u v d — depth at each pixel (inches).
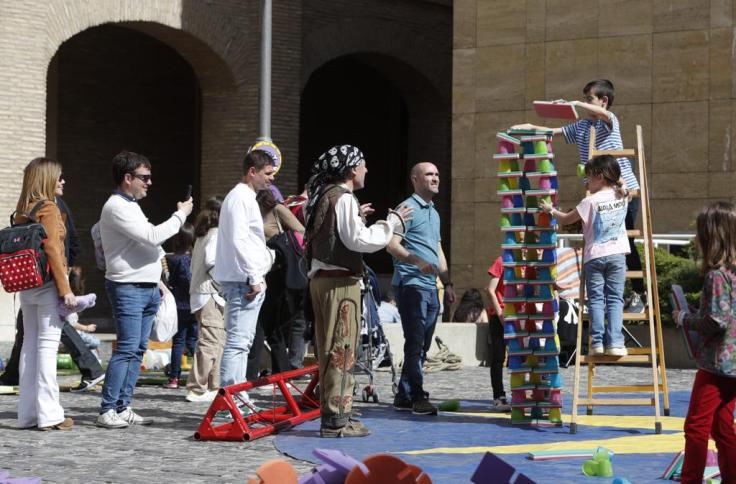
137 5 970.1
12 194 890.7
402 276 449.4
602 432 403.5
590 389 433.7
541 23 869.8
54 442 376.5
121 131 1210.0
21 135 896.9
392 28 1173.7
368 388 492.7
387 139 1355.8
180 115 1245.7
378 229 373.4
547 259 414.6
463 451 356.5
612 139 454.3
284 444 370.3
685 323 279.3
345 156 377.1
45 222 401.7
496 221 885.8
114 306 413.4
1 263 393.7
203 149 1053.8
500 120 885.8
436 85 1213.1
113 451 358.6
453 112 903.1
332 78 1322.6
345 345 381.7
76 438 385.4
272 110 1046.4
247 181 412.2
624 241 416.8
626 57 836.6
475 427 413.4
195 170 1238.9
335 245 375.6
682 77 815.7
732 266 275.6
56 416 403.9
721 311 273.3
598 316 417.7
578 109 855.1
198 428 389.1
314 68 1110.4
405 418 437.1
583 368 675.4
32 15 903.1
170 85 1239.5
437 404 488.7
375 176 1350.9
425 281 449.1
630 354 448.8
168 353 668.7
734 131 797.9
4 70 889.5
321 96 1316.4
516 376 419.8
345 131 1334.9
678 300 285.0
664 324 701.9
